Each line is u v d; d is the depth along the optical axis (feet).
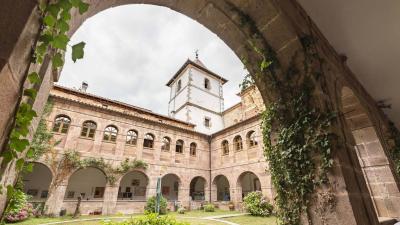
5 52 2.82
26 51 3.47
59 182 48.32
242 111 91.30
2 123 3.17
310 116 10.80
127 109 70.08
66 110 53.72
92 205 51.60
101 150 56.08
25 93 3.88
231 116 102.32
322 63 12.41
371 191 20.02
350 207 8.80
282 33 11.25
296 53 11.46
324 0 13.14
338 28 14.94
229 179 66.64
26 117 3.84
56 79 7.70
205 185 72.13
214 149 75.82
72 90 60.64
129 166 58.18
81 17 6.88
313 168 10.27
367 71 19.40
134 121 63.52
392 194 18.79
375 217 10.24
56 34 4.31
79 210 49.29
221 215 51.44
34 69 4.70
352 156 11.12
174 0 10.43
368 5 13.33
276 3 10.69
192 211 62.90
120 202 54.75
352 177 10.02
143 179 74.02
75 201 50.06
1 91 2.97
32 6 3.36
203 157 75.00
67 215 47.55
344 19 14.26
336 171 9.57
